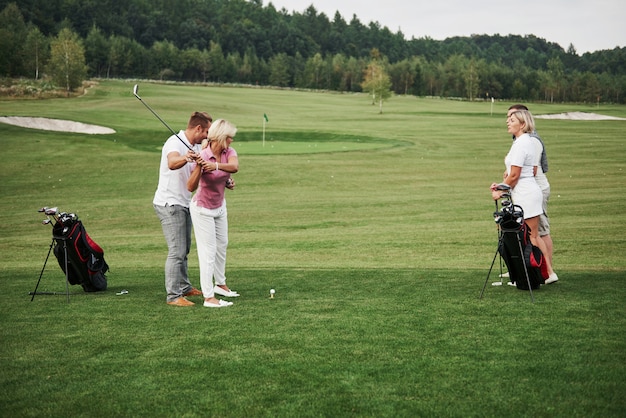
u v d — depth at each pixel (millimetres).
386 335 5395
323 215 20375
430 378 4375
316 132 49219
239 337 5453
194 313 6465
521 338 5199
